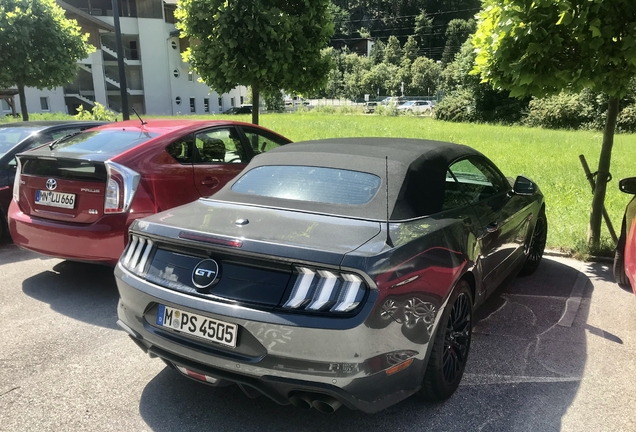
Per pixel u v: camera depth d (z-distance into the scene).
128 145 4.57
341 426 2.74
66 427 2.71
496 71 5.47
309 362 2.28
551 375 3.28
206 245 2.53
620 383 3.18
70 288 4.80
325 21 8.04
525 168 12.29
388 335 2.37
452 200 3.38
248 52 7.46
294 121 34.38
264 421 2.79
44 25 10.74
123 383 3.16
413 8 140.88
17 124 6.69
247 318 2.34
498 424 2.76
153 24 50.59
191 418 2.81
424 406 2.94
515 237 4.30
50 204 4.52
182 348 2.56
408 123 36.53
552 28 4.77
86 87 48.19
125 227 4.20
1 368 3.32
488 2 5.23
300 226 2.68
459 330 3.10
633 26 4.44
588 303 4.52
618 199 8.70
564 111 37.53
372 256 2.35
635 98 33.31
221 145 5.35
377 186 3.02
